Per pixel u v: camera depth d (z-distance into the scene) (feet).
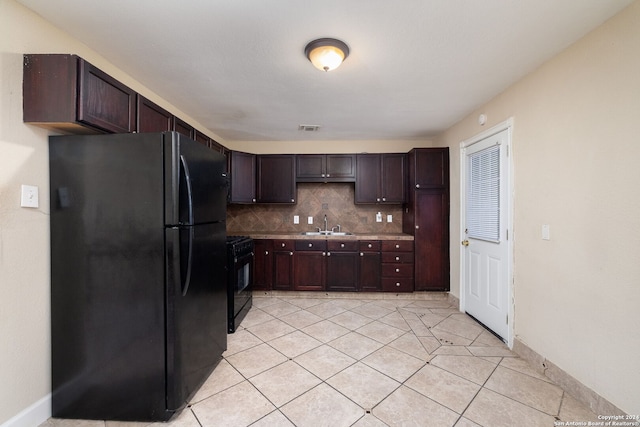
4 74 4.45
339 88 7.99
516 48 6.02
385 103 9.09
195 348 5.63
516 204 7.59
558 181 6.23
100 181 5.09
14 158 4.59
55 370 5.18
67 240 5.15
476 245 9.67
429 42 5.79
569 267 5.95
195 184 5.56
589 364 5.47
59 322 5.17
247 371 6.63
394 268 11.92
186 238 5.22
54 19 5.05
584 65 5.58
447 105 9.24
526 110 7.21
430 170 11.76
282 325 9.30
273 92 8.27
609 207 5.13
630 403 4.76
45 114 4.70
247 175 12.65
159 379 5.07
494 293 8.62
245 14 4.94
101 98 5.22
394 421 5.06
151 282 5.05
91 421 5.15
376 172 12.89
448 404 5.51
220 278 6.86
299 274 12.21
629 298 4.79
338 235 12.42
